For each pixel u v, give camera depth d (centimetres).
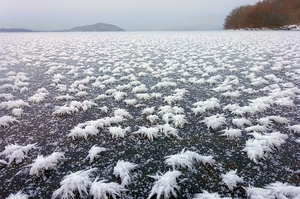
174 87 598
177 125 376
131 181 249
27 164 282
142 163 282
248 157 288
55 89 602
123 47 1490
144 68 846
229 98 505
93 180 251
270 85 586
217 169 266
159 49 1373
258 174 257
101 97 519
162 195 227
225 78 679
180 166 272
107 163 283
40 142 333
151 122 391
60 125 388
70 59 1066
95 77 721
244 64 874
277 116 389
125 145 323
